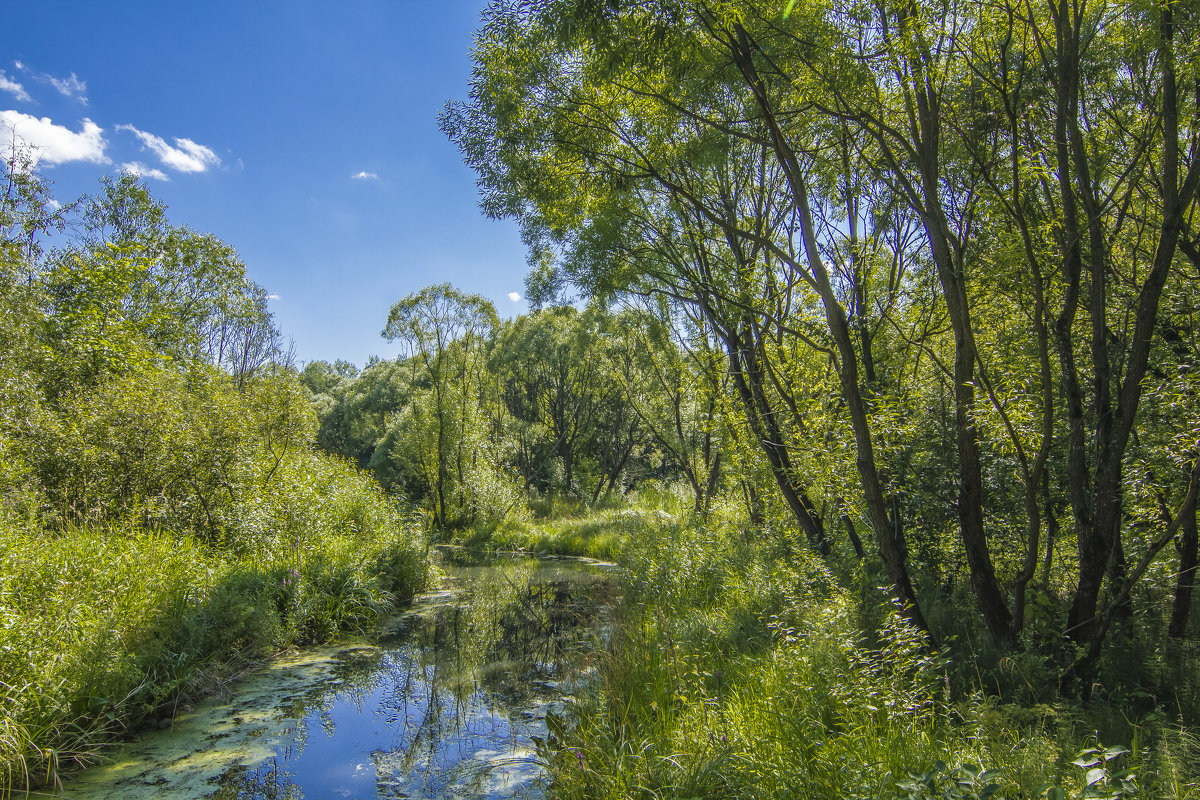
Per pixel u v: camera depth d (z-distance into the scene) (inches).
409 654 321.1
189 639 245.3
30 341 365.1
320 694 260.8
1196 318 207.2
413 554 487.2
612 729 184.4
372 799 176.6
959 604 233.9
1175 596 197.8
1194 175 164.4
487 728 228.5
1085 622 172.2
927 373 285.0
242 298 845.2
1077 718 146.6
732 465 446.6
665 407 721.6
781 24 202.2
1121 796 105.8
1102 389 177.3
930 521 259.8
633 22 202.2
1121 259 235.8
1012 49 217.0
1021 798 110.3
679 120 291.9
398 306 888.3
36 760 176.1
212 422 348.5
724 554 385.7
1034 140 216.2
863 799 115.4
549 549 749.9
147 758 196.7
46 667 184.7
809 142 305.0
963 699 164.9
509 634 362.0
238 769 193.0
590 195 310.8
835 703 154.4
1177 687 160.9
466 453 909.2
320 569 373.4
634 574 446.6
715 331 371.2
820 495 326.6
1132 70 215.6
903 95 228.2
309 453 520.7
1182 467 172.9
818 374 346.6
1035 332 232.1
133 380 347.3
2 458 277.4
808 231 211.9
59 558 223.0
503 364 1165.1
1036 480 182.1
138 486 315.3
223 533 339.3
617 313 688.4
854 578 258.4
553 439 1355.8
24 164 442.6
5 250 382.0
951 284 196.9
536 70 260.7
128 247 509.0
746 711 171.2
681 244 353.4
